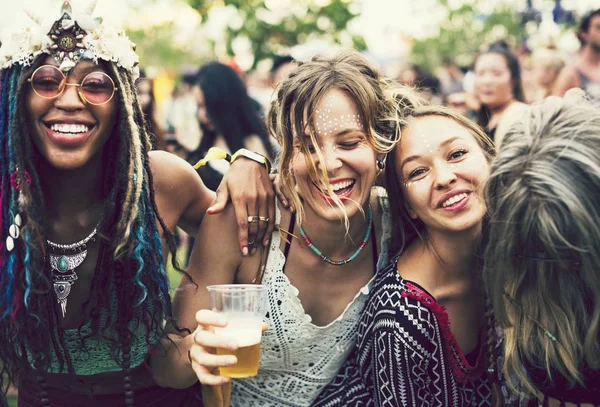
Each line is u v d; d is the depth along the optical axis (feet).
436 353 8.55
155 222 8.20
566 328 7.63
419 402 8.51
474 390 8.89
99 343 8.18
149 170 8.11
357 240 9.05
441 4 76.43
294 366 9.32
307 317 8.98
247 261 8.92
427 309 8.47
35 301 7.72
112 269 7.93
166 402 8.95
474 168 8.30
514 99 18.79
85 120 7.47
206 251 8.86
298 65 8.78
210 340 7.27
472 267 8.79
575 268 7.33
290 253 8.93
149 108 21.03
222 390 8.68
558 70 23.06
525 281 7.72
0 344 7.86
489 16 68.90
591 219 7.04
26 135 7.48
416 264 8.76
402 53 60.18
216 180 15.62
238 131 17.98
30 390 8.50
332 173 8.28
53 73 7.29
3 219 7.65
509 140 7.72
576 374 7.68
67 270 8.03
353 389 9.31
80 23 7.41
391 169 8.84
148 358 8.60
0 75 7.60
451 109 8.73
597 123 7.31
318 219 8.74
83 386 8.45
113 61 7.62
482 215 8.37
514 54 18.81
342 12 47.06
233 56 46.98
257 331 7.41
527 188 7.27
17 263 7.63
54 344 7.95
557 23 27.89
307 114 8.31
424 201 8.39
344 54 8.81
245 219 8.65
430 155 8.33
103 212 7.91
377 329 8.61
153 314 8.07
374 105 8.42
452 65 34.12
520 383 8.34
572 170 7.13
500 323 8.00
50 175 7.82
